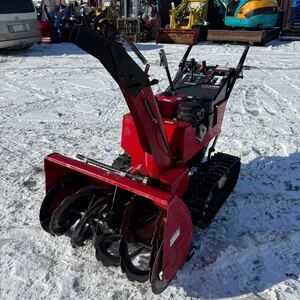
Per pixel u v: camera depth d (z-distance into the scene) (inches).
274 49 498.0
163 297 104.2
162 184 105.3
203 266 114.9
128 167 132.8
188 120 116.5
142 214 110.5
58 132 218.8
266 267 114.9
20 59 432.5
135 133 117.3
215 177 128.2
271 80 328.8
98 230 109.0
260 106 262.2
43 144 202.4
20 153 191.2
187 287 107.5
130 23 580.4
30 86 314.0
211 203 134.7
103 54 82.0
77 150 195.0
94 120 238.7
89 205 114.8
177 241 99.5
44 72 363.6
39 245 123.3
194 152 122.6
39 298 103.2
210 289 107.1
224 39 548.1
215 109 137.9
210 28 652.1
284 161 183.2
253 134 214.2
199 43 568.4
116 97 285.3
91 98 282.7
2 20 427.8
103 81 329.7
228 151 192.9
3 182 162.9
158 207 104.2
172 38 561.0
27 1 458.0
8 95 289.4
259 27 545.6
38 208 144.1
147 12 620.7
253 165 179.3
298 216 141.4
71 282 108.8
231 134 214.2
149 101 96.9
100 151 193.9
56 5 659.4
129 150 122.0
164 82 316.5
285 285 107.8
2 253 119.3
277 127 225.0
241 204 147.7
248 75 345.4
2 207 144.3
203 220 122.3
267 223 137.2
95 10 581.3
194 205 117.1
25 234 128.5
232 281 109.9
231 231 131.4
